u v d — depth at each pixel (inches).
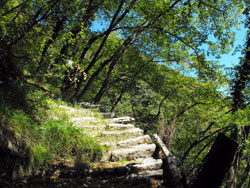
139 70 516.1
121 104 680.4
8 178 113.9
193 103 490.6
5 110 140.8
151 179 137.6
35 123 159.9
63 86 332.2
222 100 444.5
